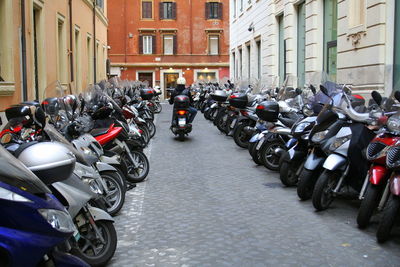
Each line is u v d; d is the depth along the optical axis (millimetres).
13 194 2945
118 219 6332
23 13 11602
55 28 15805
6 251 2840
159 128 17625
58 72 16188
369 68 12242
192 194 7656
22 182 3039
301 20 18969
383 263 4699
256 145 9742
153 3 46812
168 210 6730
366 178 5949
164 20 47031
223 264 4699
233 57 35312
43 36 14000
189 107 14172
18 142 4824
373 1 12281
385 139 5422
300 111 9602
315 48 16625
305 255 4922
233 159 10891
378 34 12070
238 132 12227
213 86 25547
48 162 3453
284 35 20250
